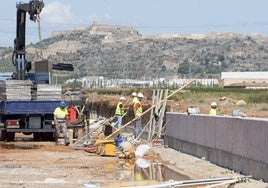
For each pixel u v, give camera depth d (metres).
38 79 57.38
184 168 34.47
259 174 28.91
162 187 24.09
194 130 40.38
